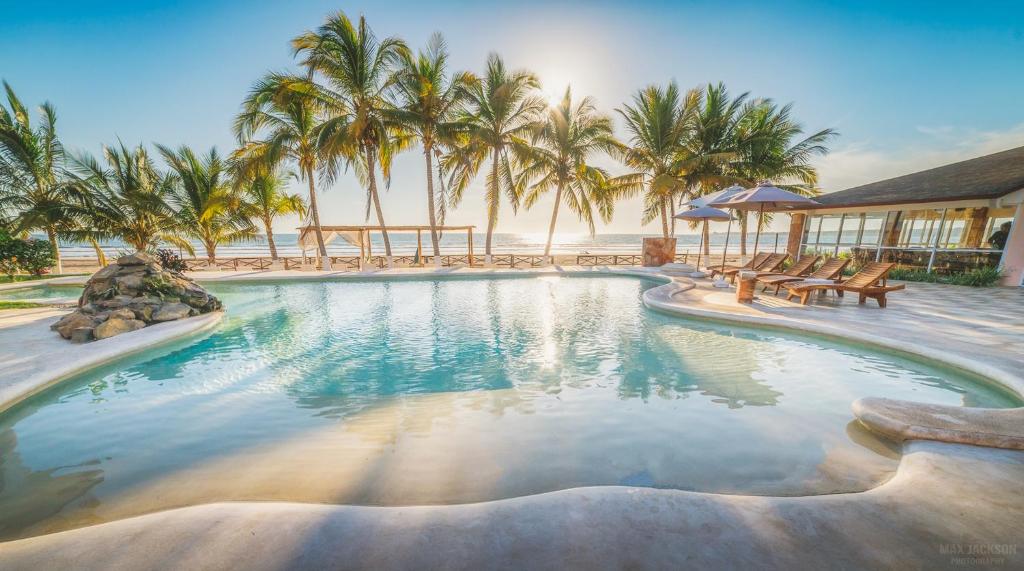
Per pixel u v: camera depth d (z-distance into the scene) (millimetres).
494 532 2035
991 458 2758
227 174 19078
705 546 1916
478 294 12156
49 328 7012
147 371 5582
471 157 18547
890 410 3449
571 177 19859
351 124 15938
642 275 15500
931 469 2621
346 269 18406
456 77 17219
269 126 17281
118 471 3166
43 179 16156
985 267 12297
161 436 3730
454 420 4004
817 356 5855
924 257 13992
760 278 10172
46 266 16328
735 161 19734
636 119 20141
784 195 10250
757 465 3107
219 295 12125
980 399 4316
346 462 3229
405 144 19391
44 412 4254
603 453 3318
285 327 8125
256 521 2146
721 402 4340
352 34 15641
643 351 6273
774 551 1880
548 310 9664
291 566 1823
